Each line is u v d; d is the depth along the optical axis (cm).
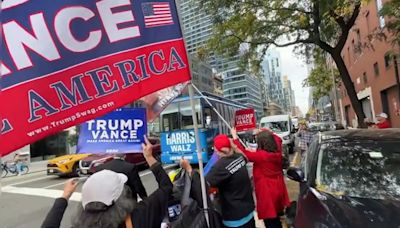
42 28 263
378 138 507
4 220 936
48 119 261
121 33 297
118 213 222
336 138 524
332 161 478
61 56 269
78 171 1736
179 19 324
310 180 462
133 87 298
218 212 411
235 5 1389
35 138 254
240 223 418
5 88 248
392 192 410
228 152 426
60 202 256
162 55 315
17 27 254
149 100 390
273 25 1428
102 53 287
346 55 3469
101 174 230
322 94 4691
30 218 944
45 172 2227
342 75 1407
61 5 271
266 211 496
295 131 2677
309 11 1371
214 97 1778
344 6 1089
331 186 438
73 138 3216
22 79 254
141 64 304
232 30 1456
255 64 1593
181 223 354
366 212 363
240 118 1022
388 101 2245
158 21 317
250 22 1399
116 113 360
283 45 1502
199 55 1554
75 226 221
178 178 418
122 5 299
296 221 403
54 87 264
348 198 403
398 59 1364
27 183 1655
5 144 244
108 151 358
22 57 254
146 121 362
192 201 382
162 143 1159
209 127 1539
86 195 222
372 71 2447
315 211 386
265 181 503
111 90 288
